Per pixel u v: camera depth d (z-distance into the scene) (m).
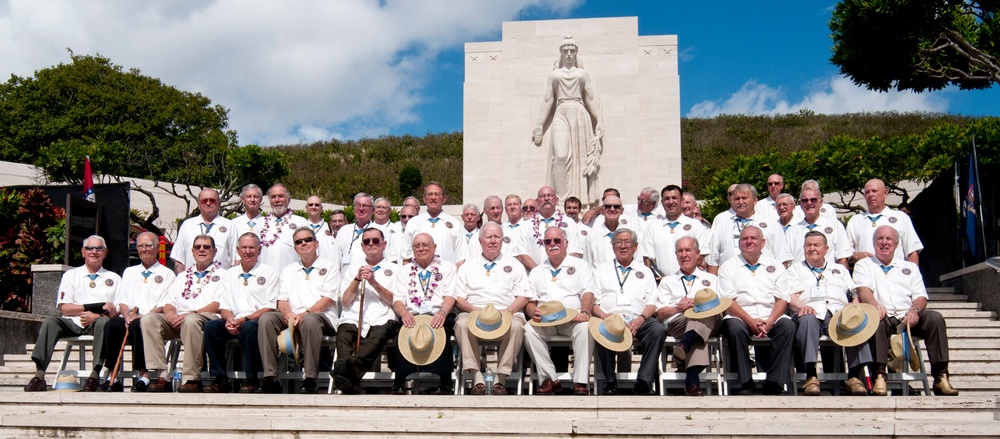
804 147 44.28
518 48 19.73
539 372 8.88
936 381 8.73
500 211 11.44
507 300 9.38
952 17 16.73
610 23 19.48
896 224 10.69
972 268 12.68
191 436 7.61
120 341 9.45
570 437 7.40
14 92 37.84
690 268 9.47
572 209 11.92
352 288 9.30
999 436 7.09
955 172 14.10
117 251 15.11
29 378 11.00
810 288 9.23
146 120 37.25
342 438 7.51
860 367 8.61
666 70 19.33
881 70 17.89
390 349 9.82
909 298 9.23
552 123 18.27
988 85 18.34
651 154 19.05
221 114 40.75
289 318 8.96
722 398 7.80
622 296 9.34
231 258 11.16
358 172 43.41
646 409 7.84
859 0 16.75
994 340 10.93
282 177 30.44
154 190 30.88
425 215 11.29
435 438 7.47
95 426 7.72
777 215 11.66
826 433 7.25
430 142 48.34
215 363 8.98
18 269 14.57
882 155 23.42
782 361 8.52
